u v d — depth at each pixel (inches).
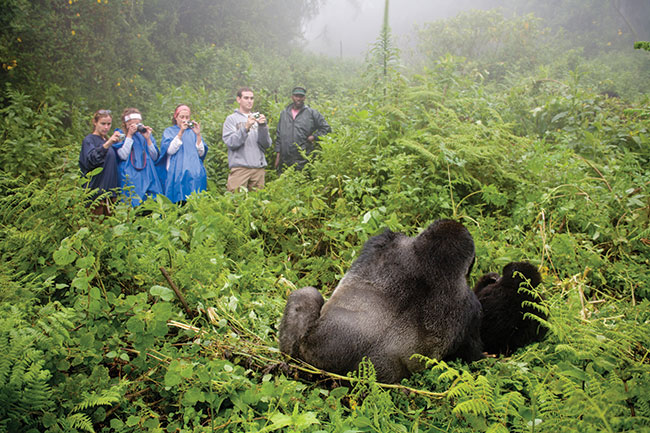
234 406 117.3
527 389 122.3
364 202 228.8
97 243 146.3
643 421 92.8
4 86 487.5
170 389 118.2
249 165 316.2
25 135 357.7
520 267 153.1
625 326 134.8
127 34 692.7
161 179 277.0
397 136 275.1
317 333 125.2
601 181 258.8
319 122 353.1
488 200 235.0
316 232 223.1
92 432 99.2
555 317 134.4
